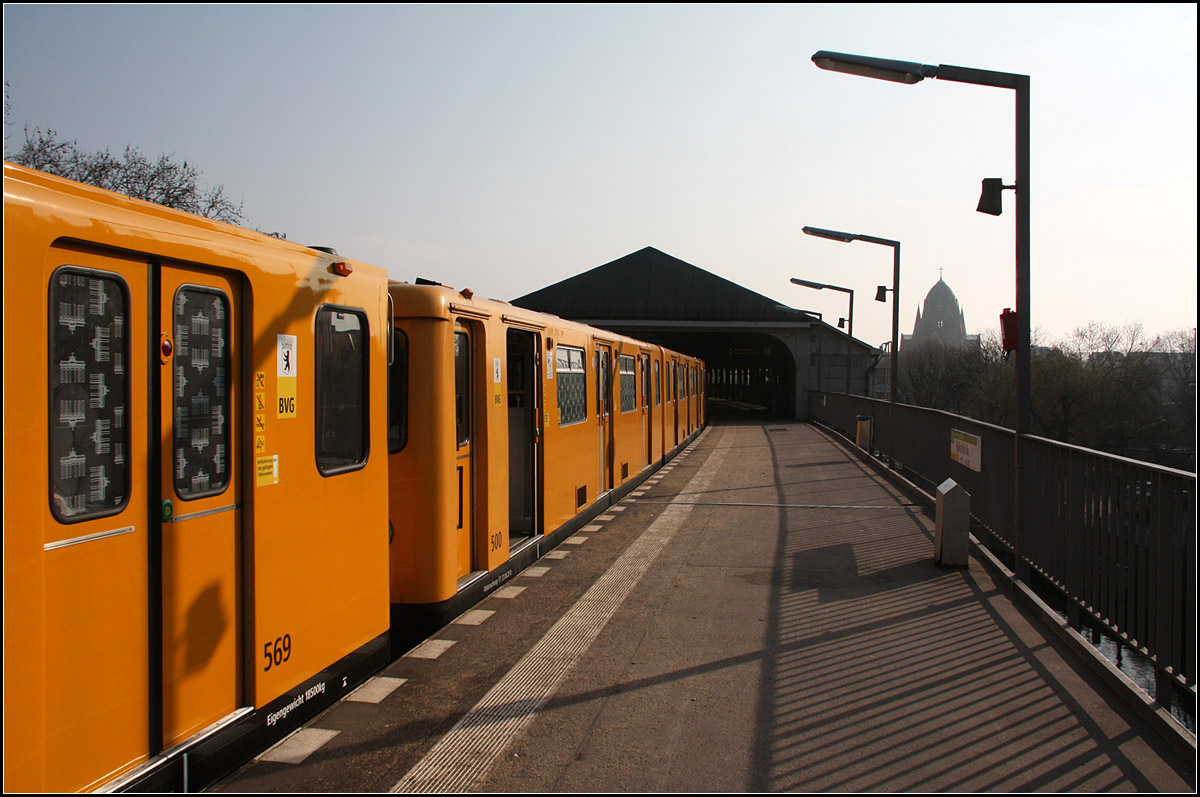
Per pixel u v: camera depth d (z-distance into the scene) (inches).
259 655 159.3
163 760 135.4
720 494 557.0
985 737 170.9
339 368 188.9
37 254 114.0
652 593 293.9
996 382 1611.7
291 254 170.2
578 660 223.0
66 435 119.1
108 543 126.0
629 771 158.1
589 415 445.1
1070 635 228.7
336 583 187.5
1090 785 149.9
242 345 155.8
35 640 113.1
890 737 171.6
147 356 134.0
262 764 159.2
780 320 1571.1
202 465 145.9
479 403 283.6
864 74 368.8
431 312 239.5
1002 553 340.5
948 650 227.3
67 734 119.1
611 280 1729.8
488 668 216.7
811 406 1546.5
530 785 152.5
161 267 136.6
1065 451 248.7
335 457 187.2
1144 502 192.5
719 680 206.4
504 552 303.9
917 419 557.6
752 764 160.4
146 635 133.6
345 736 173.2
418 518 240.1
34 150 674.2
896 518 447.8
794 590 296.0
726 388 2898.6
